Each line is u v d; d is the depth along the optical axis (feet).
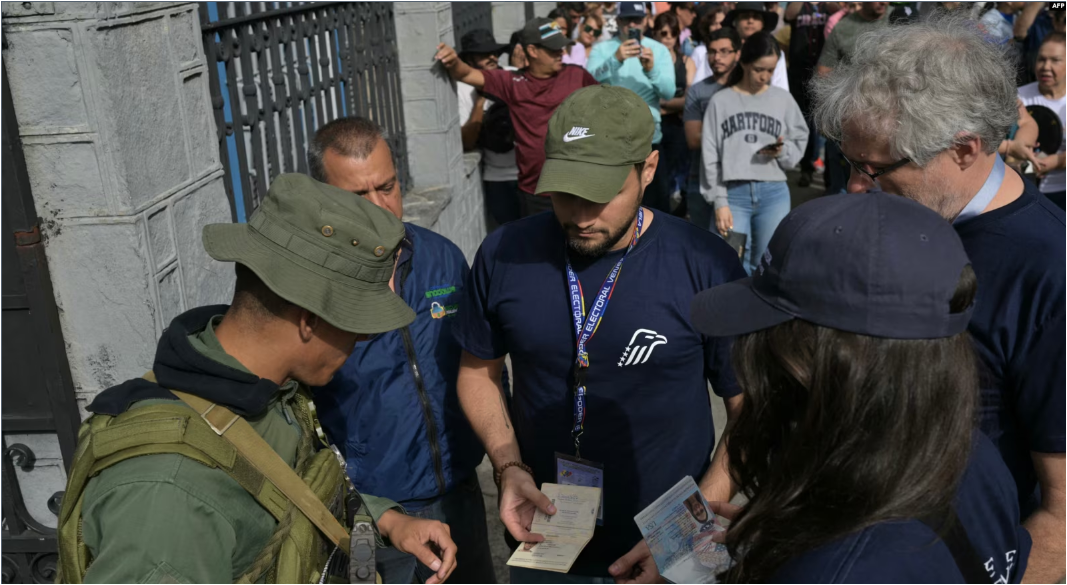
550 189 6.22
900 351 3.40
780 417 3.82
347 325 4.67
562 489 6.73
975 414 3.60
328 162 8.12
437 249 8.34
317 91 12.91
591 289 6.87
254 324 4.72
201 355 4.55
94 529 4.17
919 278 3.38
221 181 9.07
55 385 7.84
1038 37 24.88
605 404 6.90
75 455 4.39
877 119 5.24
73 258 7.51
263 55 11.06
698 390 7.06
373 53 15.42
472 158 20.47
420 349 8.01
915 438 3.38
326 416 7.87
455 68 17.43
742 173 16.44
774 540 3.55
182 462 4.25
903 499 3.36
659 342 6.74
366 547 4.73
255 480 4.48
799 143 16.33
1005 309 5.10
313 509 4.70
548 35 18.24
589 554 7.36
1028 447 5.18
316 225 4.66
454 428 8.27
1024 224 5.10
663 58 21.17
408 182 17.43
